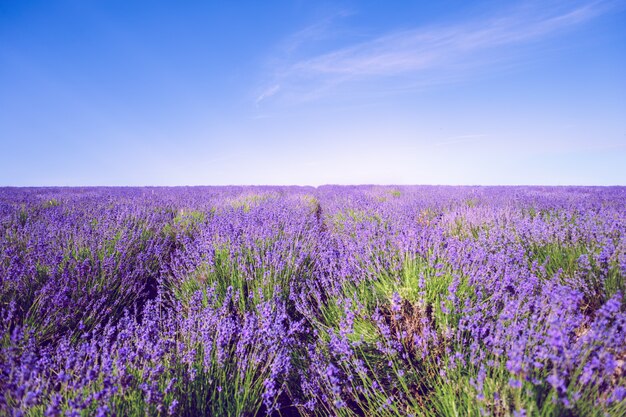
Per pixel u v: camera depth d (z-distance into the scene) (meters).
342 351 2.02
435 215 6.79
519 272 2.75
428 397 1.89
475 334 1.95
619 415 1.37
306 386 2.02
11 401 1.45
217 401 1.78
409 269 2.86
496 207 6.42
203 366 1.92
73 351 1.77
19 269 2.70
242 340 2.08
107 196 9.73
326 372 1.96
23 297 2.60
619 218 4.29
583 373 1.41
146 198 9.30
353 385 1.98
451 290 2.28
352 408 1.96
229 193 12.34
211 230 4.40
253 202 8.68
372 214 6.39
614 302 1.58
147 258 3.94
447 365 1.92
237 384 1.84
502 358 1.74
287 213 5.82
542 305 2.00
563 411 1.38
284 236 4.39
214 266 3.43
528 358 1.53
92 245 3.55
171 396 1.65
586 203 6.90
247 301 2.94
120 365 1.68
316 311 2.89
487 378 1.66
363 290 2.80
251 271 3.25
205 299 2.86
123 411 1.56
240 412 1.72
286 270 3.36
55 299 2.43
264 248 3.80
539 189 13.65
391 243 3.56
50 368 1.73
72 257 3.24
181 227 5.79
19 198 8.65
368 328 2.42
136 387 1.63
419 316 2.42
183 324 2.24
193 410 1.70
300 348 2.40
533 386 1.53
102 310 2.63
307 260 3.92
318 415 1.94
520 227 4.06
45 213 5.75
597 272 2.73
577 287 2.62
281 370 2.02
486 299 2.42
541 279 2.69
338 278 3.11
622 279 2.51
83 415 1.45
